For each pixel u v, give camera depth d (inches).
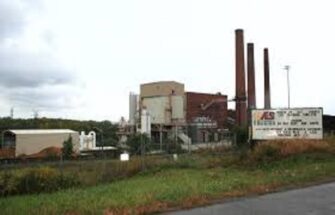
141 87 3757.4
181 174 952.3
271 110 1341.0
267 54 3444.9
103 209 487.2
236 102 3380.9
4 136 2287.2
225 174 910.4
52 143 2314.2
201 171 1017.5
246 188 662.5
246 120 3316.9
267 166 1072.2
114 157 1988.2
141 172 1093.1
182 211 482.9
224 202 543.8
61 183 875.4
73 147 2321.6
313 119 1301.7
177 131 3262.8
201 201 543.8
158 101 3624.5
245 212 470.6
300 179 782.5
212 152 1715.1
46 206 524.1
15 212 490.6
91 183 925.8
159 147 2440.9
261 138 1352.1
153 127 3491.6
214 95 3909.9
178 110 3572.8
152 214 471.5
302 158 1178.0
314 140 1322.6
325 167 981.2
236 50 3366.1
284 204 523.5
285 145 1261.1
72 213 469.7
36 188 829.8
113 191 666.2
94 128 3572.8
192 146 2645.2
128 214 469.4
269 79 3447.3
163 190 631.8
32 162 1686.8
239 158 1202.0
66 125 3796.8
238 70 3356.3
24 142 2235.5
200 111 3782.0
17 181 820.6
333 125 2206.0
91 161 1510.8
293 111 1318.9
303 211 473.4
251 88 3356.3
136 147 2273.6
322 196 594.2
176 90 3654.0
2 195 789.9
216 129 3762.3
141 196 576.4
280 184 718.5
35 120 3880.4
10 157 2021.4
